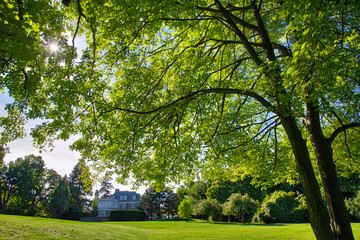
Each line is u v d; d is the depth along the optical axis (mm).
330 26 4156
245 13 9203
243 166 10797
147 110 7984
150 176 7871
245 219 38500
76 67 6359
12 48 4336
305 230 16719
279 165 8953
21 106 7828
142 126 7770
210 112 9203
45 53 6539
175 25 7465
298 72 4297
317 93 4887
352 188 28125
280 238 13562
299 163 6363
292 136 6492
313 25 3846
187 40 9008
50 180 56562
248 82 9797
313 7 4027
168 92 7625
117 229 19656
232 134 8633
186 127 9500
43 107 7145
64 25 8094
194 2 6871
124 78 8055
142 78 7840
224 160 9727
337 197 6371
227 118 8688
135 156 7809
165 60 8750
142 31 7543
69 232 13617
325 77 4488
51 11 6820
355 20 5285
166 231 20219
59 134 6777
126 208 72500
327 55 4309
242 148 9164
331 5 4082
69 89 6148
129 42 7262
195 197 52250
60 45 6496
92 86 6645
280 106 5664
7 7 3752
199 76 7305
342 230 6094
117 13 6441
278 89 5305
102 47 7863
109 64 7527
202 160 9305
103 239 12375
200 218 49375
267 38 7305
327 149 6766
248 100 10617
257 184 10211
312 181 6141
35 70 7289
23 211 35375
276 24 9297
